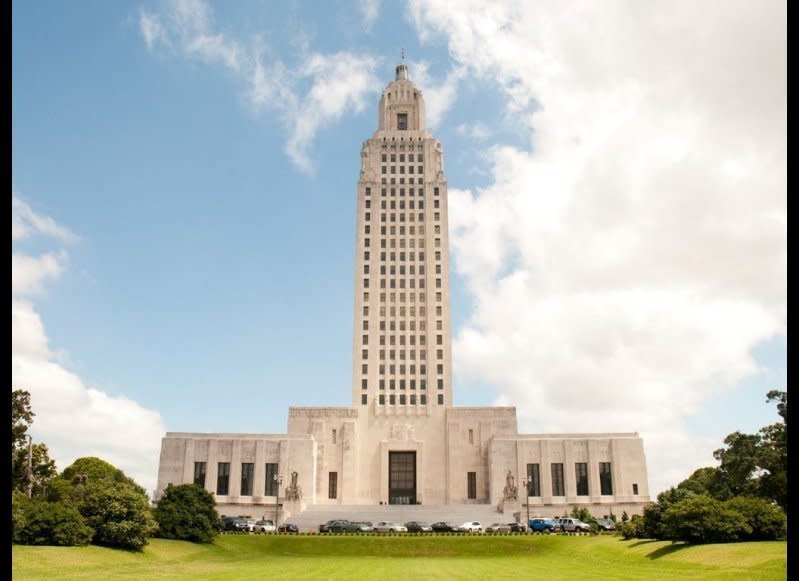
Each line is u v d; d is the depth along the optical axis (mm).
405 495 147875
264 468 141125
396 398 152375
